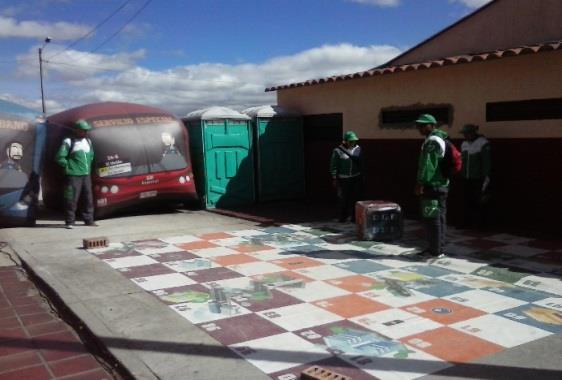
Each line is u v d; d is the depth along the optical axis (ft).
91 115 34.30
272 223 32.55
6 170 31.19
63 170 33.58
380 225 26.91
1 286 21.24
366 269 21.68
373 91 35.91
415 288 19.11
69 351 14.93
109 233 30.07
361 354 13.71
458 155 22.66
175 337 14.99
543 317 16.24
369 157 36.55
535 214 27.50
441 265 22.21
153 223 33.32
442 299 17.90
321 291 18.92
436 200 23.03
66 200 31.76
